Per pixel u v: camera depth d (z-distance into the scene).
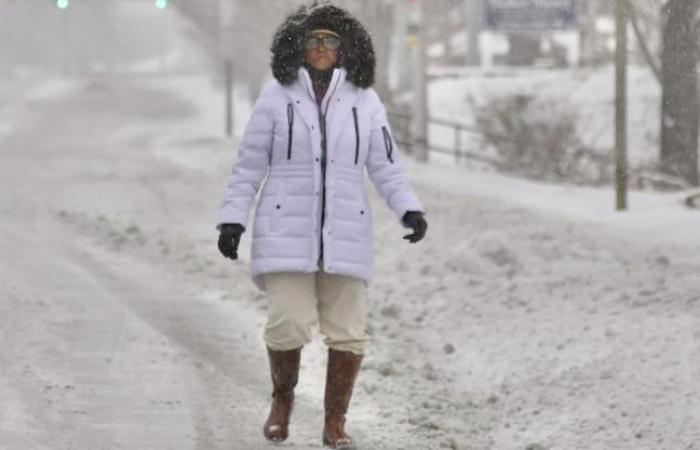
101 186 51.47
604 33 105.06
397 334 23.23
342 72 15.45
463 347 21.95
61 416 17.08
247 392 18.83
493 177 53.66
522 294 24.88
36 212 42.03
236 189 15.38
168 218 40.88
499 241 29.06
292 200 15.26
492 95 80.25
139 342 22.08
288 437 16.33
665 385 17.42
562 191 46.97
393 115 72.81
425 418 17.58
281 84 15.41
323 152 15.34
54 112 124.00
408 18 62.91
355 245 15.38
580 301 23.58
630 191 49.25
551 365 19.70
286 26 15.44
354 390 19.08
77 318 24.05
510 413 18.03
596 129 69.06
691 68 48.72
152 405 17.88
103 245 34.66
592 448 15.91
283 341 15.43
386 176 15.62
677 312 21.44
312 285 15.47
